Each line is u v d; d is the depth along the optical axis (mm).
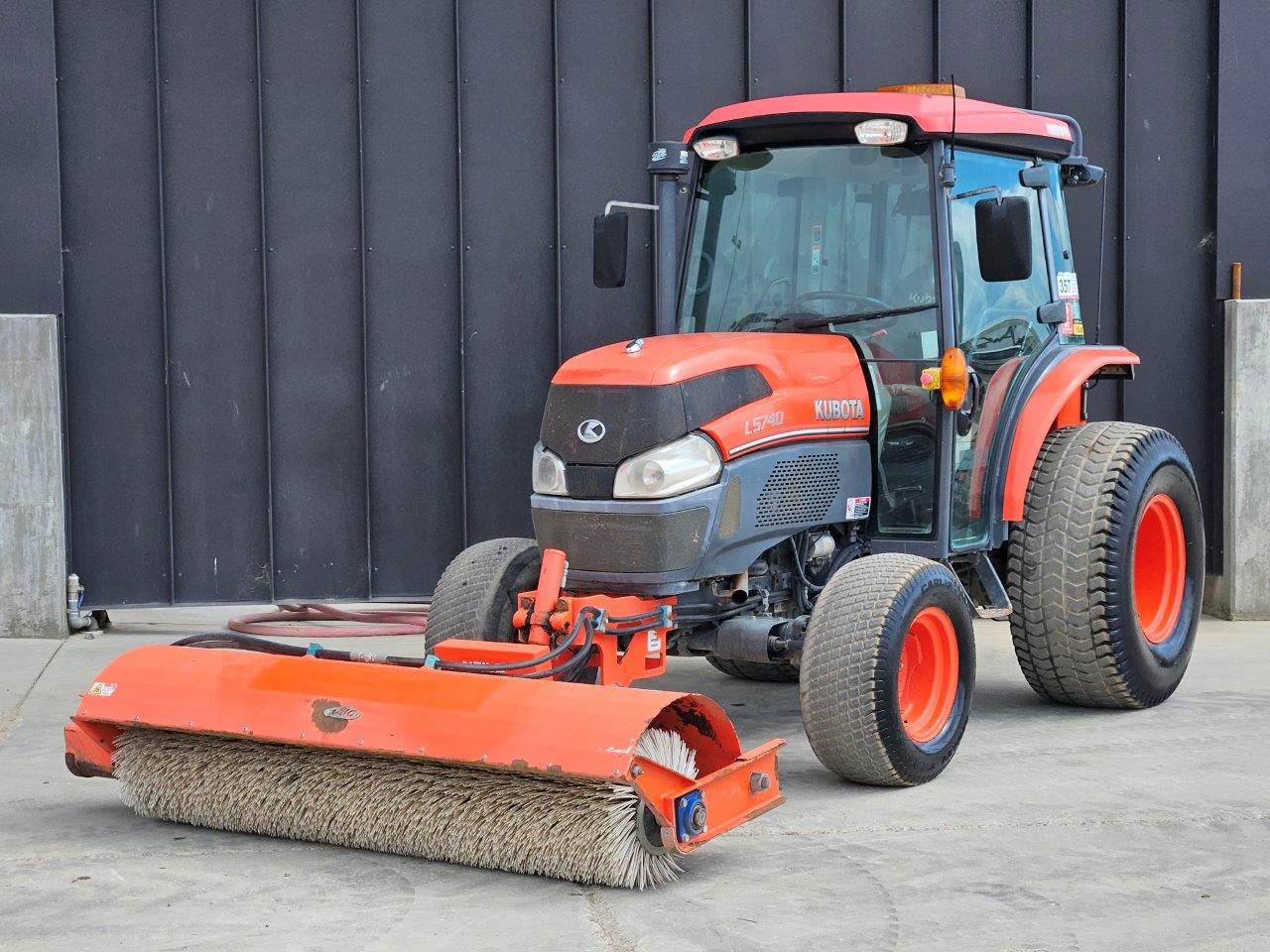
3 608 7113
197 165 7207
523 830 3684
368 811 3902
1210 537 7789
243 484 7375
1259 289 7629
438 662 4109
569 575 4652
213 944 3311
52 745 5148
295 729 3904
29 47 6938
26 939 3346
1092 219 7688
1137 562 5930
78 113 7102
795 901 3566
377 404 7438
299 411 7379
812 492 4895
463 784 3768
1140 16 7578
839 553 5188
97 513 7277
